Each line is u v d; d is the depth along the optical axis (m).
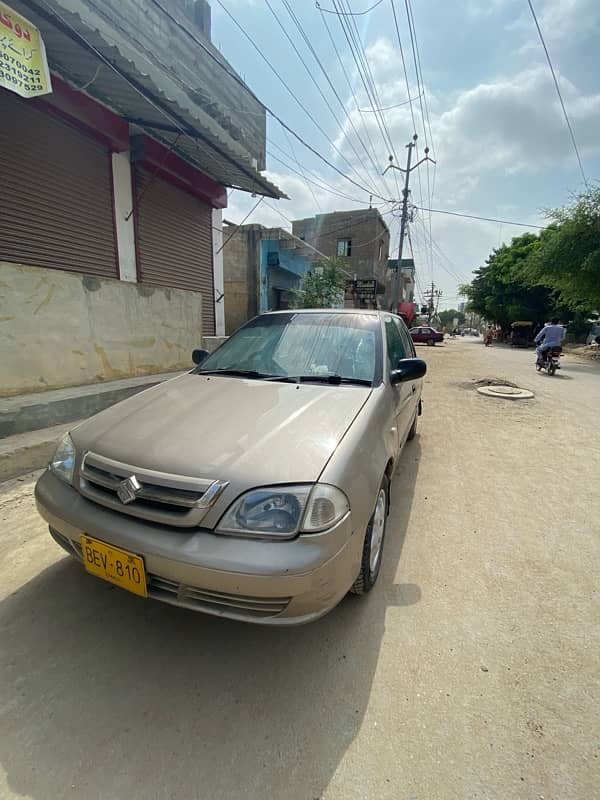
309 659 1.77
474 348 25.36
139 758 1.36
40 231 4.94
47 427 3.89
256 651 1.80
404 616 2.03
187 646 1.82
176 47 7.00
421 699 1.60
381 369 2.67
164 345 6.10
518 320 28.00
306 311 3.34
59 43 3.91
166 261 7.18
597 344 20.94
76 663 1.71
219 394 2.32
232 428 1.88
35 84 3.51
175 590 1.57
